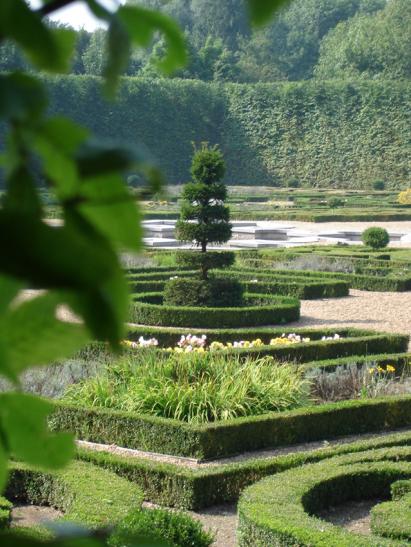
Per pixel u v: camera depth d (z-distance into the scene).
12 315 0.81
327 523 8.04
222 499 9.89
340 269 31.59
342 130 85.75
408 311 24.00
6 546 0.81
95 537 0.89
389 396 13.05
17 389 0.91
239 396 12.43
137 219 0.87
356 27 96.19
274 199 74.25
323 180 86.31
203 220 22.62
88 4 0.88
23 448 0.98
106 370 13.35
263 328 19.16
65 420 11.96
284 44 107.62
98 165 0.83
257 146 88.25
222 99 88.69
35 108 0.81
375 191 80.75
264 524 7.99
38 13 0.85
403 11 92.56
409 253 35.12
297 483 9.30
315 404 13.80
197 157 22.38
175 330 17.89
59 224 0.85
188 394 12.26
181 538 7.43
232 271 28.17
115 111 78.75
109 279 0.78
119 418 11.59
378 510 8.75
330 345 16.33
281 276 27.02
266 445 11.63
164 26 0.98
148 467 9.89
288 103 87.50
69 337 0.83
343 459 10.22
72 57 0.92
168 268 28.23
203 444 11.07
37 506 9.65
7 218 0.75
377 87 84.38
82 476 9.52
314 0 108.00
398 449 10.59
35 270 0.74
